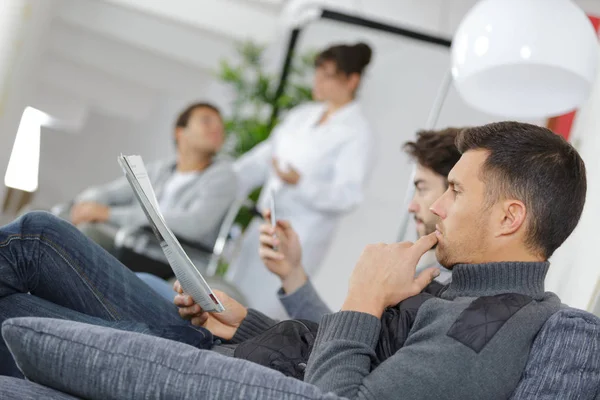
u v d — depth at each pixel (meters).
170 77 7.19
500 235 1.71
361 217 5.21
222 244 4.24
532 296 1.68
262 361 1.78
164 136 8.09
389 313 1.73
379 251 1.75
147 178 1.83
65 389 1.47
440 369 1.53
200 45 6.61
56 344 1.46
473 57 2.69
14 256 1.84
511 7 2.65
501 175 1.71
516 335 1.58
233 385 1.40
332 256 5.19
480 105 2.81
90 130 8.69
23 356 1.48
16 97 4.49
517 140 1.72
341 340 1.61
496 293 1.67
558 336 1.59
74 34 7.01
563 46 2.61
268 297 4.77
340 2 5.70
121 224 4.13
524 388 1.57
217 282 3.51
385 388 1.52
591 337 1.59
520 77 2.76
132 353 1.45
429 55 5.41
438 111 3.53
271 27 6.18
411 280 1.73
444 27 5.55
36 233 1.87
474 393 1.53
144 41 6.62
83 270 1.91
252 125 5.80
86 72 7.57
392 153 5.29
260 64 6.28
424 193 2.37
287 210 4.87
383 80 5.39
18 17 4.35
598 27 3.66
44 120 8.26
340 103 5.07
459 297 1.68
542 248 1.71
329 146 4.96
